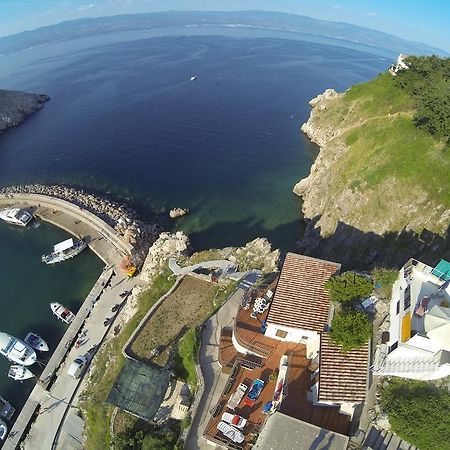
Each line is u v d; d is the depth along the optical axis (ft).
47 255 275.59
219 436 120.57
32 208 317.63
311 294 148.05
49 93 558.15
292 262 158.51
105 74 644.27
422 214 231.09
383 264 231.30
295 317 141.90
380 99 341.41
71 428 176.24
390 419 111.65
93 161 377.50
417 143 259.80
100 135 422.82
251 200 327.26
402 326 116.16
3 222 309.83
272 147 403.54
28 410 187.52
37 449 171.63
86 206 307.99
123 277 251.39
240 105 500.33
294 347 144.87
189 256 231.50
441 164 239.91
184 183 345.51
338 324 125.90
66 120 463.42
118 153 388.57
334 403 116.47
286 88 574.56
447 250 205.05
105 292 242.17
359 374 119.14
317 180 316.40
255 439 119.14
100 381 179.73
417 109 287.89
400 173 252.62
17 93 504.02
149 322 181.37
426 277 127.95
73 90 567.59
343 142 324.19
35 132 439.63
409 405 111.45
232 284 191.01
